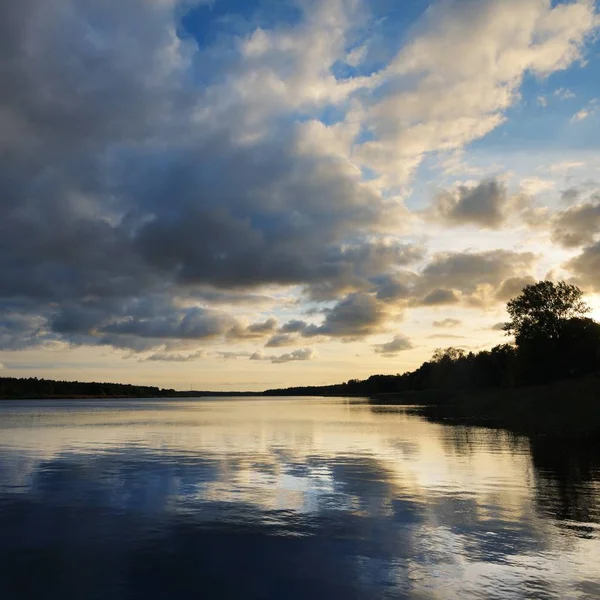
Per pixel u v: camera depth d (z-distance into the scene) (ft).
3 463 89.66
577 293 315.17
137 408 459.73
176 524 50.08
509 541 44.24
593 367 290.15
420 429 159.02
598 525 48.78
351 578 36.63
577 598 33.06
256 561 40.09
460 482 70.13
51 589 35.09
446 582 35.73
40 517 52.65
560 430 137.59
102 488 66.90
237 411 352.90
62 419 248.32
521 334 321.52
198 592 34.53
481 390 443.32
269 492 64.23
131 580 36.63
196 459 93.66
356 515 53.16
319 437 136.77
